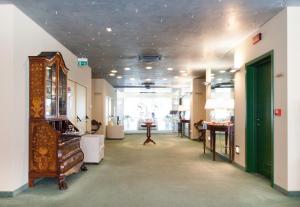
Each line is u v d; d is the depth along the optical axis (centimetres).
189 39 675
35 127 507
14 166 468
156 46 745
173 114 2127
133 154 932
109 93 1723
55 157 506
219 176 610
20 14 488
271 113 558
